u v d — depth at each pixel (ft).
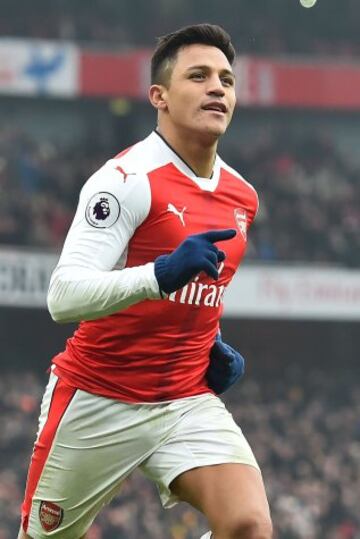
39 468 45.62
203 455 42.55
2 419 193.67
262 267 214.07
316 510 183.62
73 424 44.34
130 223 41.16
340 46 251.80
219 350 44.55
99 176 41.50
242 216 44.16
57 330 224.12
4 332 221.46
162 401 43.55
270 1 251.80
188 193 42.50
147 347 42.93
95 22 240.53
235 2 250.78
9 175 220.43
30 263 199.62
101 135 238.27
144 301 42.14
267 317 224.94
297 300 215.10
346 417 217.77
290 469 195.11
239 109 244.22
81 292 39.50
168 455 43.27
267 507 41.37
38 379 222.28
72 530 46.21
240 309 212.43
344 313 217.15
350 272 218.38
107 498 45.57
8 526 160.56
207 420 43.27
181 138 42.80
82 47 222.28
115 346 43.04
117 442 43.96
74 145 235.20
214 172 43.83
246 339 237.25
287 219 230.68
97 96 223.10
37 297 199.41
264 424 209.87
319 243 229.04
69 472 44.88
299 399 226.79
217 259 39.04
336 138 249.55
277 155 241.96
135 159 42.19
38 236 214.48
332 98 236.43
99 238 40.50
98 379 43.68
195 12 248.73
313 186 238.27
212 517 41.68
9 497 166.71
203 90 42.29
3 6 233.14
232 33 248.73
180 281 38.55
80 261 40.19
